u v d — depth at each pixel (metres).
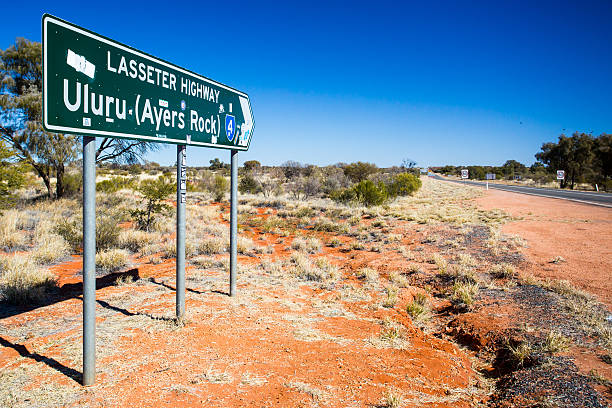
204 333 4.51
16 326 4.62
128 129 3.74
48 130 2.87
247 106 6.35
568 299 6.18
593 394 3.24
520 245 11.27
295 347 4.34
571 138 53.97
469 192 40.91
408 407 3.22
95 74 3.32
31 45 19.27
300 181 34.06
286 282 7.82
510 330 5.11
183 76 4.66
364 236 14.36
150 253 10.21
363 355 4.29
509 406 3.29
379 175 42.28
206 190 31.41
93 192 3.21
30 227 11.98
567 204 24.55
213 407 2.97
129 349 3.94
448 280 8.23
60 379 3.27
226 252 10.74
